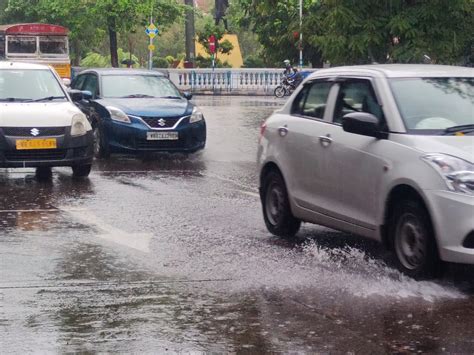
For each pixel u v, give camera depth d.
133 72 18.70
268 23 53.94
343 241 9.30
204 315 6.54
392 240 7.74
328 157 8.55
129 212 11.02
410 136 7.67
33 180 14.06
